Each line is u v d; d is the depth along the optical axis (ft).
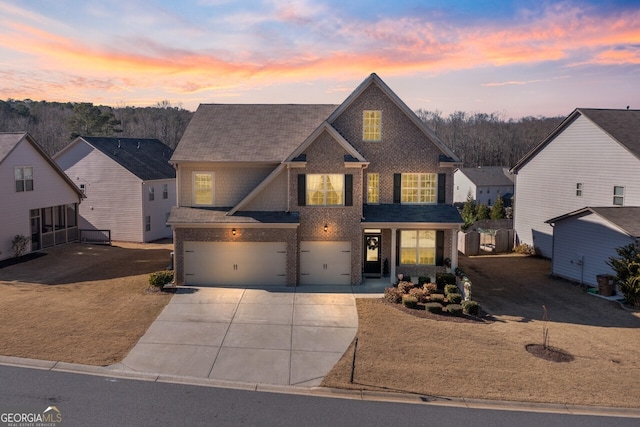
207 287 69.67
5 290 66.44
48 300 61.77
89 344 47.65
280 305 61.67
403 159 75.77
